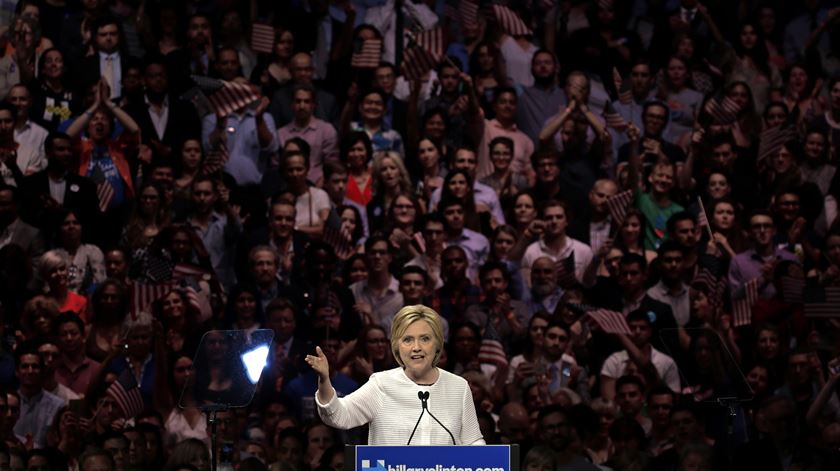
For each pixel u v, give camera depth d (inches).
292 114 818.2
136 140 775.7
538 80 856.9
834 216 831.1
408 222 765.3
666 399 638.5
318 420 628.1
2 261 697.6
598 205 789.2
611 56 905.5
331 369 683.4
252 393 393.1
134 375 654.5
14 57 807.1
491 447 312.2
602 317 692.7
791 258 789.9
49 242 725.9
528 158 836.6
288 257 743.1
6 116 756.6
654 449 641.0
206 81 772.0
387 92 846.5
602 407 640.4
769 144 848.9
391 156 789.9
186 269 705.6
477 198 796.0
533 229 764.0
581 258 763.4
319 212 773.3
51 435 635.5
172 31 846.5
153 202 751.7
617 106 878.4
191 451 570.3
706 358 470.0
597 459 625.3
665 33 920.3
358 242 768.3
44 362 647.1
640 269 737.0
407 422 361.1
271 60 863.7
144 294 686.5
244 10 870.4
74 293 706.8
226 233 753.0
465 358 689.0
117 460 589.0
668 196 807.1
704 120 874.8
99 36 816.9
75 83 809.5
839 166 865.5
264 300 716.7
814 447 603.5
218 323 706.8
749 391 466.0
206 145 793.6
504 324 721.6
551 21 912.3
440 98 847.1
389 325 722.8
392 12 908.0
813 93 917.2
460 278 732.0
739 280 772.6
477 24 903.1
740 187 845.2
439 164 820.6
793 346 725.3
